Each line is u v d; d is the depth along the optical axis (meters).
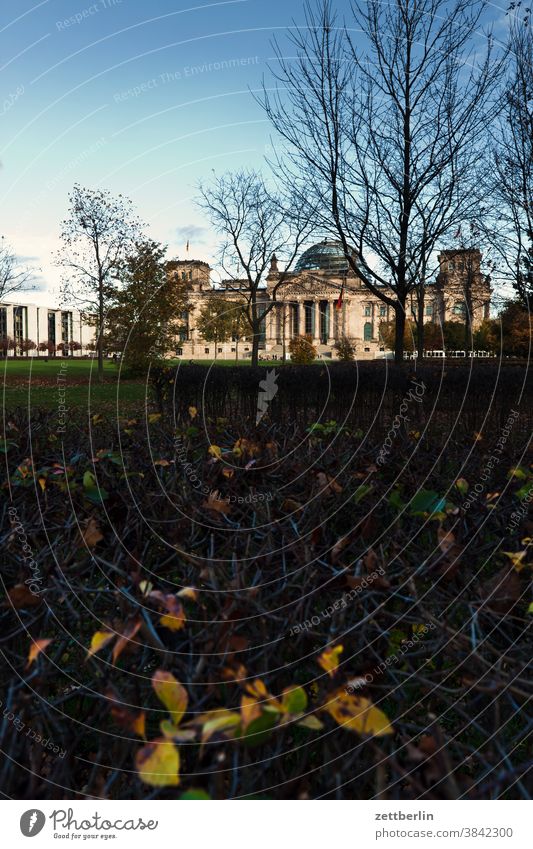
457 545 1.32
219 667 0.89
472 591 1.25
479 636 1.01
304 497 1.84
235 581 1.07
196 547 1.50
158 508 1.69
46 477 1.98
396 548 1.39
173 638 1.06
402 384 7.82
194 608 1.24
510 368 8.09
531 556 1.49
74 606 1.22
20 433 2.69
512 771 0.75
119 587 1.23
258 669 0.97
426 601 1.16
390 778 0.87
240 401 8.71
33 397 11.83
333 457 2.28
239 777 0.84
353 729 0.76
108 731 1.03
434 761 0.72
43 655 0.95
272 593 1.15
